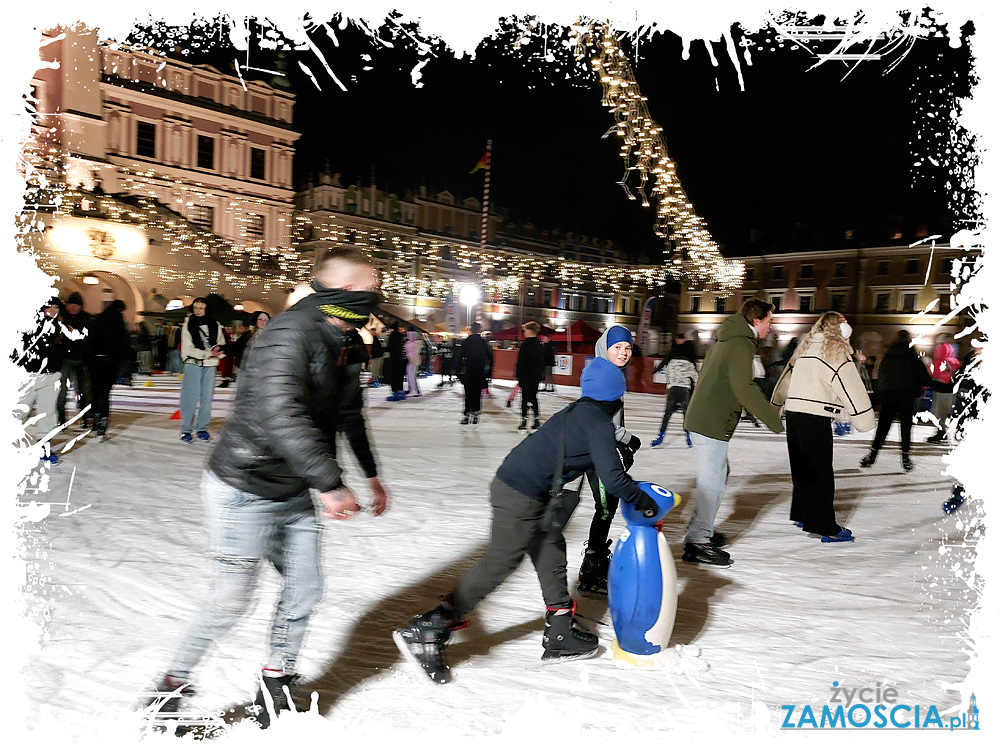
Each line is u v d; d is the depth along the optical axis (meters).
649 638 3.20
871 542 5.50
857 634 3.66
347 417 2.80
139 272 30.69
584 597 4.21
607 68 7.68
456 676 3.06
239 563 2.52
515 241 59.97
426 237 53.53
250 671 2.98
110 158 33.00
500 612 3.84
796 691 3.02
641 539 3.24
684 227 21.88
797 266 58.16
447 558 4.70
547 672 3.13
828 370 5.48
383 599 3.93
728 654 3.38
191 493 6.27
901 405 9.19
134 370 21.92
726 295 30.02
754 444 11.68
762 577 4.58
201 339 9.38
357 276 2.56
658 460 9.38
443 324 42.59
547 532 3.24
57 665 2.97
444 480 7.42
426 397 18.95
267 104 39.34
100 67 31.64
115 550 4.55
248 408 2.45
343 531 5.28
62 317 8.23
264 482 2.50
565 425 3.13
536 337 12.35
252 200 38.78
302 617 2.64
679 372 10.84
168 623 3.43
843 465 9.56
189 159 36.50
